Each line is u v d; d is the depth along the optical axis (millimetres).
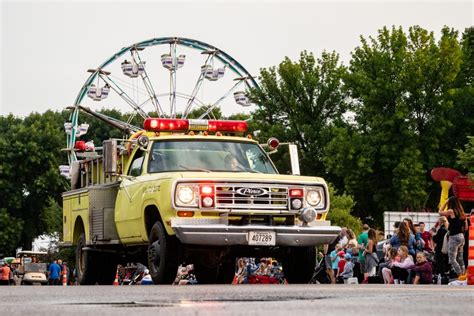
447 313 5828
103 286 11656
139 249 16156
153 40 50594
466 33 63375
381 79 53656
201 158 15047
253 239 13500
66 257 74000
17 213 92250
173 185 13594
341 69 64688
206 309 6207
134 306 6633
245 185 13773
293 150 16297
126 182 15453
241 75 52094
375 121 53375
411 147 52969
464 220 18391
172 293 8820
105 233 16281
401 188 52469
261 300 7375
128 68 50062
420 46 54594
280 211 13875
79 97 50938
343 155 54281
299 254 14594
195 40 51188
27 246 93438
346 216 52062
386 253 20328
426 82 53812
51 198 88438
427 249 21375
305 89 64562
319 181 14234
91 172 18062
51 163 92438
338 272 21859
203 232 13328
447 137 55656
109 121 50250
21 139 92938
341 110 64938
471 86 58031
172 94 50312
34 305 6824
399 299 7371
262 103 65438
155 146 15156
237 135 16312
